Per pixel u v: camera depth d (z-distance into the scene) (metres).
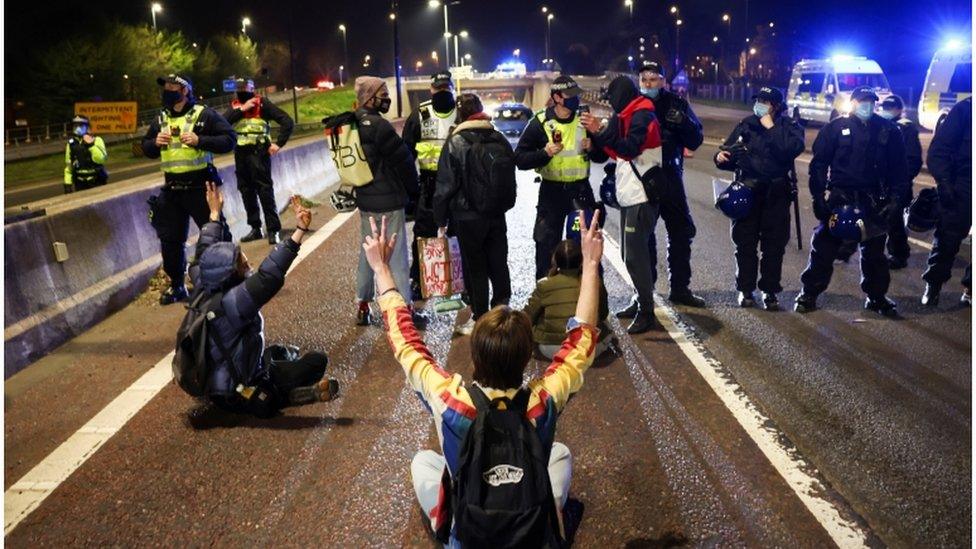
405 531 3.59
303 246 9.84
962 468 4.02
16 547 3.53
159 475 4.11
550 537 2.63
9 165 43.66
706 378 5.21
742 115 49.06
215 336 4.54
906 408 4.73
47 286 6.30
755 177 6.56
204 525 3.66
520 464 2.51
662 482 3.92
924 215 7.16
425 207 7.07
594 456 4.20
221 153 7.45
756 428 4.47
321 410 4.85
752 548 3.39
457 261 6.21
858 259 8.66
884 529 3.51
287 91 101.12
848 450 4.22
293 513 3.74
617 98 5.98
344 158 6.09
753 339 6.01
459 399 2.64
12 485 4.06
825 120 29.50
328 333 6.34
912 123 7.71
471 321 6.27
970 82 18.09
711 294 7.32
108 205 7.46
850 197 6.42
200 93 85.25
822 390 5.00
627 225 6.12
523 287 7.66
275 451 4.34
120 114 21.25
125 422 4.75
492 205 5.76
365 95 6.12
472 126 5.78
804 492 3.80
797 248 9.26
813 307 6.76
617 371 5.37
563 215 6.39
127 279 7.47
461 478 2.52
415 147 7.07
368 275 6.41
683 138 6.39
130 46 68.25
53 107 64.19
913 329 6.23
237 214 10.77
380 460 4.21
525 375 5.36
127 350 6.07
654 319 6.46
